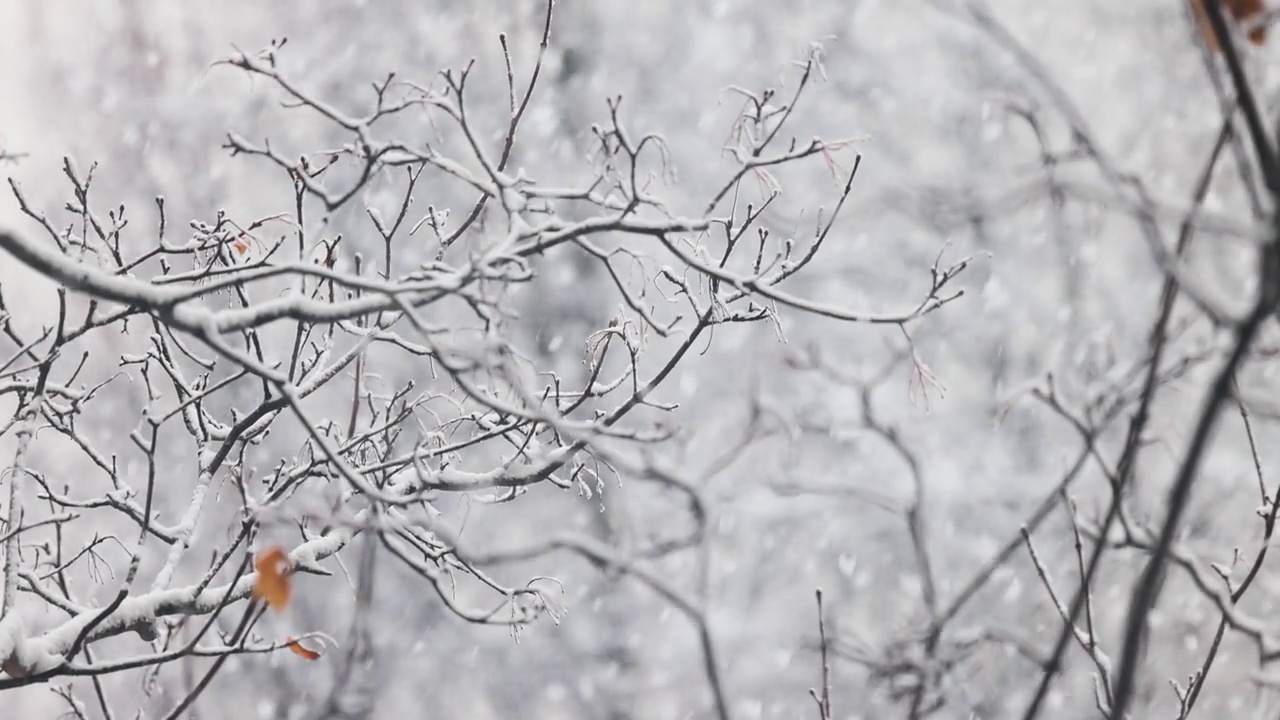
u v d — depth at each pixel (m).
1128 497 4.47
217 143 26.02
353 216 16.53
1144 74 17.59
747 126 5.85
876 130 22.25
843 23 24.88
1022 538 4.69
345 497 6.15
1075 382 6.19
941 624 4.76
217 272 6.23
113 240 6.84
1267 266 2.87
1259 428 12.91
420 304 4.80
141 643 18.20
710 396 19.66
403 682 21.39
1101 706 4.57
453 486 6.05
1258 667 4.99
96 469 21.53
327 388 18.84
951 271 5.47
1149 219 3.15
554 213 5.60
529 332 24.45
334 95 26.66
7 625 5.33
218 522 20.25
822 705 4.89
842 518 18.11
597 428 4.49
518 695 21.62
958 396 20.19
